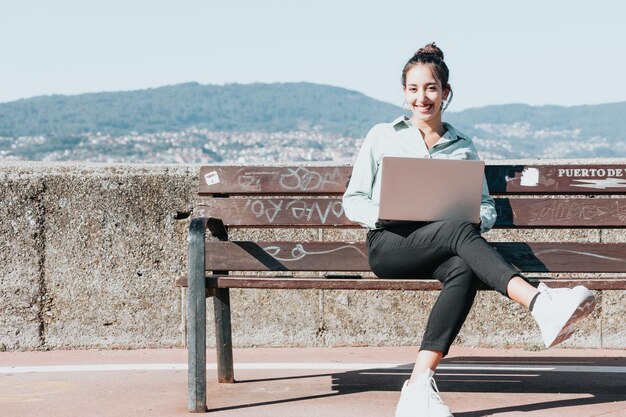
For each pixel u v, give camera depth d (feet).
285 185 15.75
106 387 15.81
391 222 14.03
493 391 15.28
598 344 19.06
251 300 19.31
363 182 14.67
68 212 19.15
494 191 15.43
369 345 19.21
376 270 14.25
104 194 19.13
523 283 12.70
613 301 19.03
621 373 16.72
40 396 15.17
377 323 19.20
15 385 16.01
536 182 15.40
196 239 13.97
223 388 15.64
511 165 15.47
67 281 19.19
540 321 12.40
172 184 19.11
